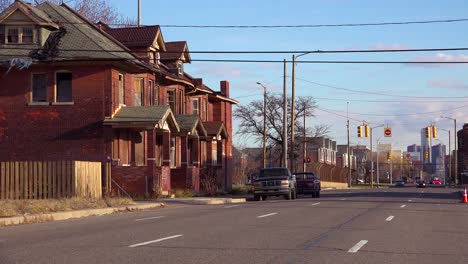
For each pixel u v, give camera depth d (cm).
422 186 9919
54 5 3878
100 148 3488
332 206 2741
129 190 3491
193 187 4231
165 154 3803
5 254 1178
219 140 5072
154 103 4116
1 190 2861
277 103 7125
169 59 4475
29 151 3531
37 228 1788
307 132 7262
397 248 1285
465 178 10719
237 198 3859
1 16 3534
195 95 5066
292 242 1366
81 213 2302
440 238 1480
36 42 3556
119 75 3684
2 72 3575
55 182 2848
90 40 3584
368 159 18012
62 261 1083
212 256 1146
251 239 1420
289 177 3884
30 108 3550
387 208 2603
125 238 1442
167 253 1184
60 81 3578
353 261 1099
